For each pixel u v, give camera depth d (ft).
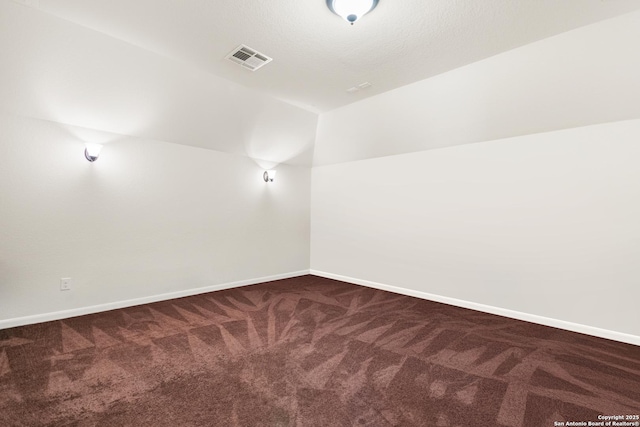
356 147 14.52
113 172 10.33
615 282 8.31
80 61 8.25
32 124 8.73
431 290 12.34
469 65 9.12
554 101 8.68
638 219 8.02
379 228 14.28
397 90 11.02
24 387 5.64
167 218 11.75
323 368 6.55
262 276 15.20
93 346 7.45
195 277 12.62
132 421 4.75
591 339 8.32
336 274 16.15
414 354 7.29
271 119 13.19
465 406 5.28
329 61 9.07
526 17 6.91
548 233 9.47
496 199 10.59
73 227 9.52
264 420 4.82
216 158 13.29
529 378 6.24
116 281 10.46
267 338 8.13
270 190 15.44
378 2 6.48
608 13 6.65
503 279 10.39
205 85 10.47
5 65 7.57
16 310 8.59
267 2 6.60
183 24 7.44
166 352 7.20
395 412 5.09
